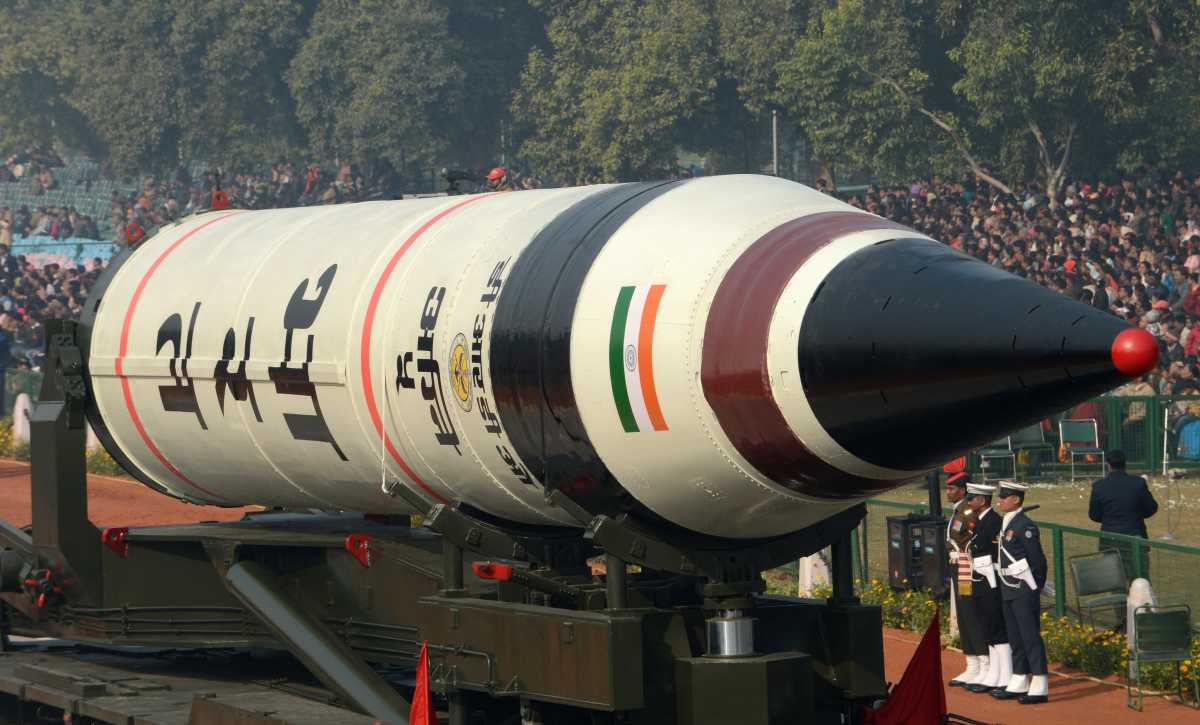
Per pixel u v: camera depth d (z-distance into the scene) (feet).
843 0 549.13
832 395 81.76
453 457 100.17
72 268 607.78
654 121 626.23
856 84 551.18
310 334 107.65
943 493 275.39
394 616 111.24
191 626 126.31
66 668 131.95
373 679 107.45
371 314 103.71
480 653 94.22
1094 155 501.56
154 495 272.51
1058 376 75.82
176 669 131.44
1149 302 351.46
